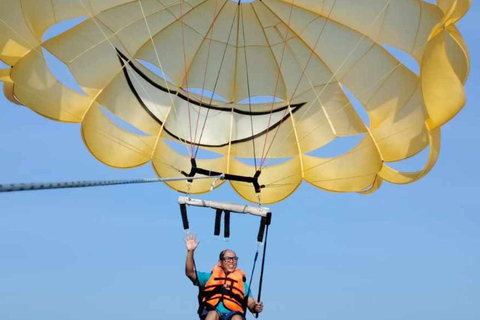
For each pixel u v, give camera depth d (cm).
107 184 3609
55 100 5684
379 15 5900
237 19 6312
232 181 6322
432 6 5641
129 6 6041
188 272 5022
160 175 6162
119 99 6047
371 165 6100
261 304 5053
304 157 6309
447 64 5247
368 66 6134
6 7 5306
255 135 6412
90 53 5928
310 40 6253
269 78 6419
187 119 6344
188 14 6231
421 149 5794
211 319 4884
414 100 5941
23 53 5519
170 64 6281
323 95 6344
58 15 5666
